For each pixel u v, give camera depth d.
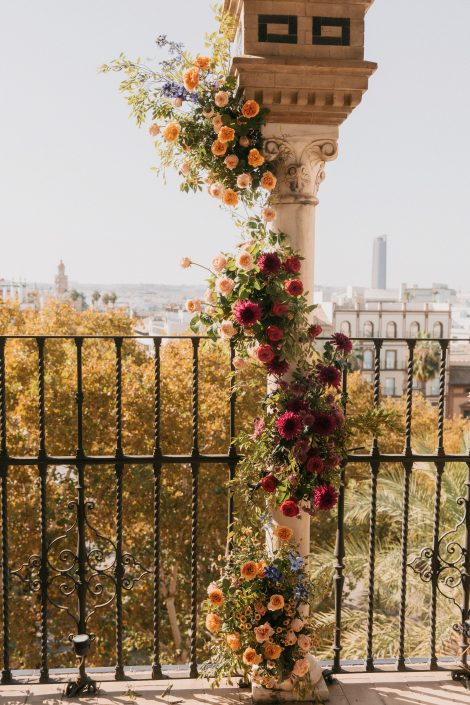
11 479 13.45
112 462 3.12
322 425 2.74
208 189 3.02
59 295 102.94
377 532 9.34
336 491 2.81
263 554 3.02
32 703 2.98
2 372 3.07
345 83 2.88
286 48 2.87
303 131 2.96
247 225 2.99
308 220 3.02
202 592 13.70
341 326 55.47
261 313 2.79
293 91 2.88
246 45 2.86
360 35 2.90
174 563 13.65
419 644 7.24
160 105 3.00
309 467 2.75
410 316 55.66
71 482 13.49
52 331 27.34
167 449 14.27
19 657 12.73
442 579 3.31
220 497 14.09
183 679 3.21
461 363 48.12
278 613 2.96
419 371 44.28
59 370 16.89
